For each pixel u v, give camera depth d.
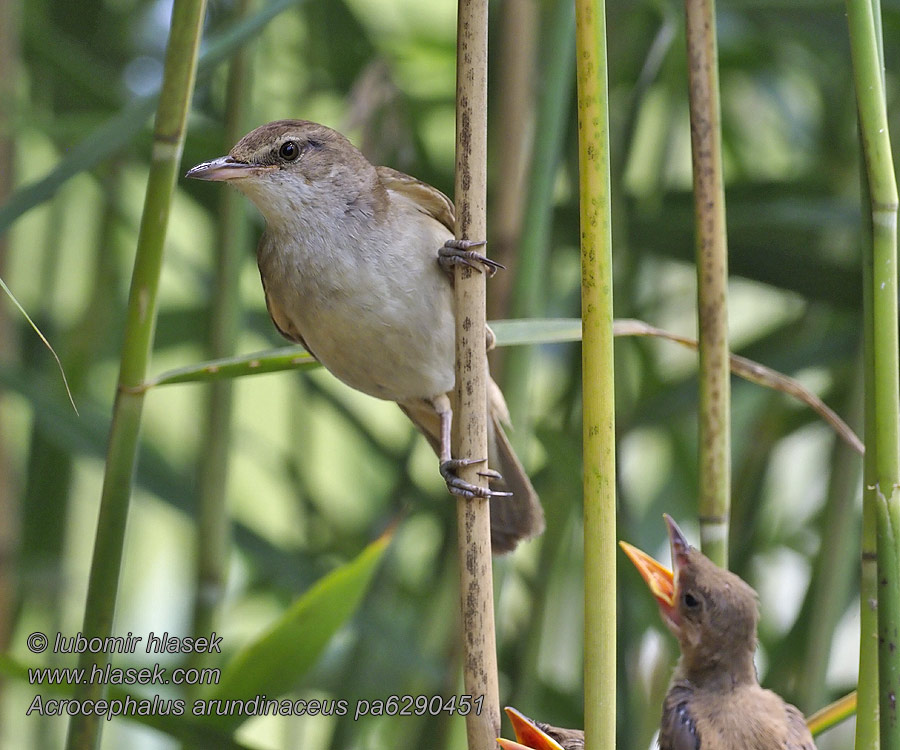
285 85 8.96
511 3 6.97
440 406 6.02
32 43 7.33
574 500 7.16
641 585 7.17
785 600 9.28
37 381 6.77
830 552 6.43
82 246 9.61
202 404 6.81
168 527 10.52
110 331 8.38
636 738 7.05
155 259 4.53
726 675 5.25
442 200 5.61
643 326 5.13
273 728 9.85
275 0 5.13
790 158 9.41
